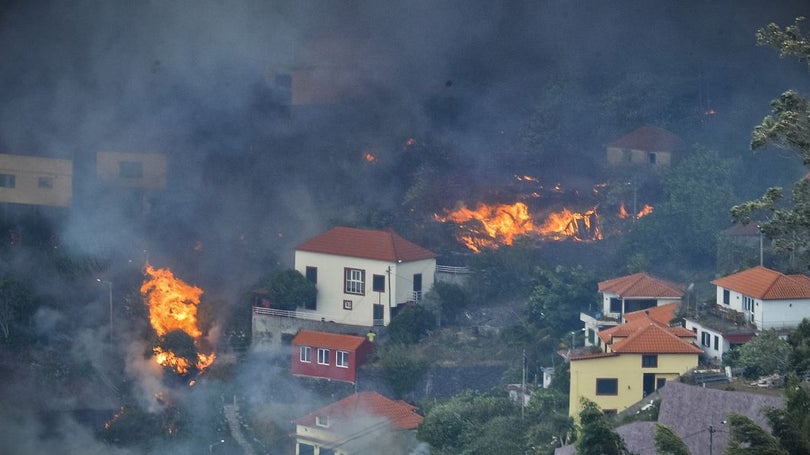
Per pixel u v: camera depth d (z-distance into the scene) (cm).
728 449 12425
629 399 18312
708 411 15600
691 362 18362
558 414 17962
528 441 17750
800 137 13912
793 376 13650
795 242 14212
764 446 12306
